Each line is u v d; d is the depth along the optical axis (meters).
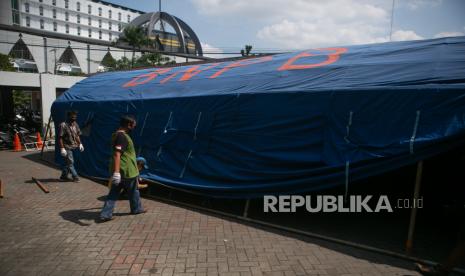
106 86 10.95
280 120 5.91
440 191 5.59
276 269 4.16
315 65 6.66
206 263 4.29
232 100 6.59
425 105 4.55
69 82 21.31
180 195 7.52
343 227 5.56
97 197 7.38
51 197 7.35
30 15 105.69
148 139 8.04
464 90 4.30
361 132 5.02
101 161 9.30
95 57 72.69
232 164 6.38
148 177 7.50
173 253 4.56
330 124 5.36
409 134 4.57
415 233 5.29
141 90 9.21
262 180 5.90
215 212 6.25
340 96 5.32
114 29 130.00
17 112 28.91
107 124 9.36
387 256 4.52
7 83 19.20
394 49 6.28
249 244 4.88
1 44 63.50
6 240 4.98
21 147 16.06
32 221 5.79
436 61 5.16
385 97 4.90
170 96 7.92
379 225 5.64
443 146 4.31
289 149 5.73
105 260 4.36
